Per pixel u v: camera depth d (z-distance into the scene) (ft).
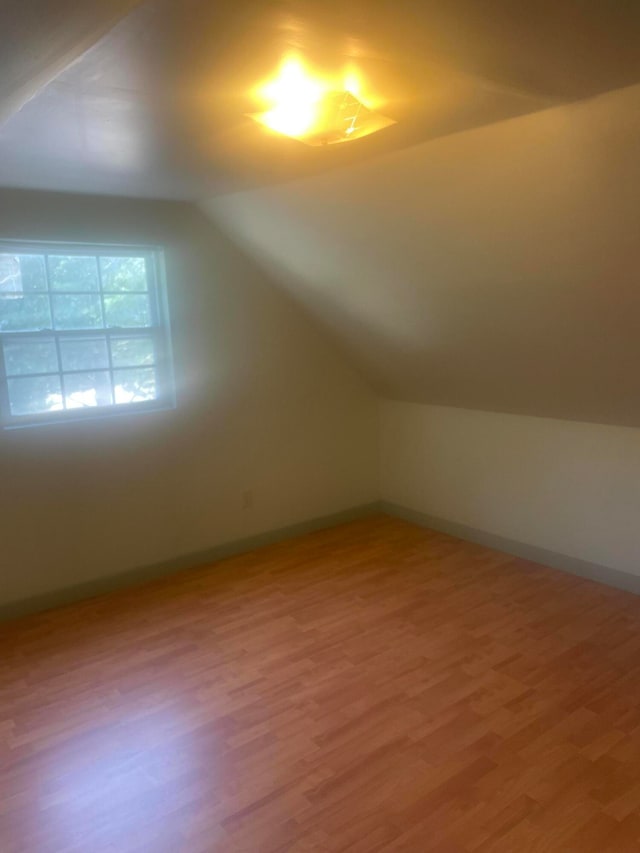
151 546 11.77
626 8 3.74
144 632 9.83
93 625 10.08
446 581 11.37
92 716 7.82
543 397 10.85
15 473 10.14
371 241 9.15
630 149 5.54
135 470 11.41
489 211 7.23
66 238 10.06
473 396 12.24
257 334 12.63
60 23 2.98
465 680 8.31
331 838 5.91
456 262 8.51
